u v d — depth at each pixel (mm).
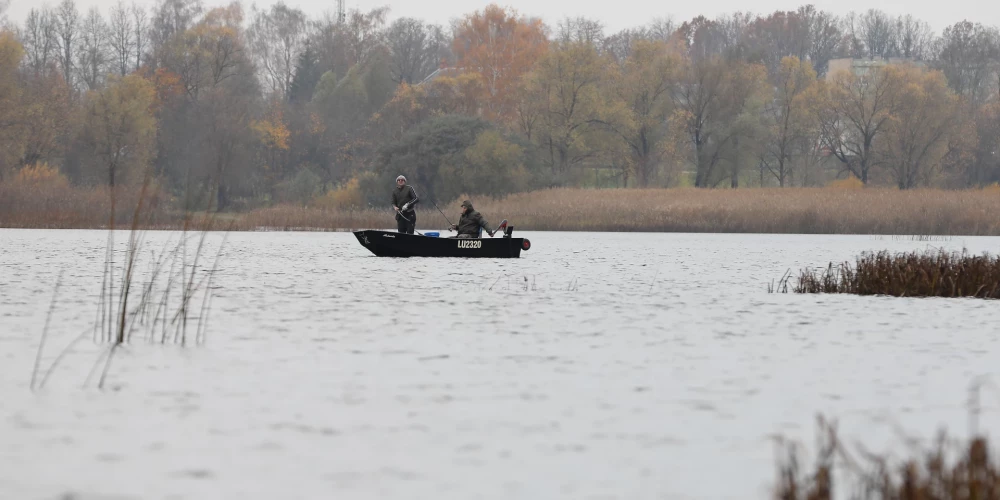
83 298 68062
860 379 40500
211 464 27797
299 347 47781
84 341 48938
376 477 26781
